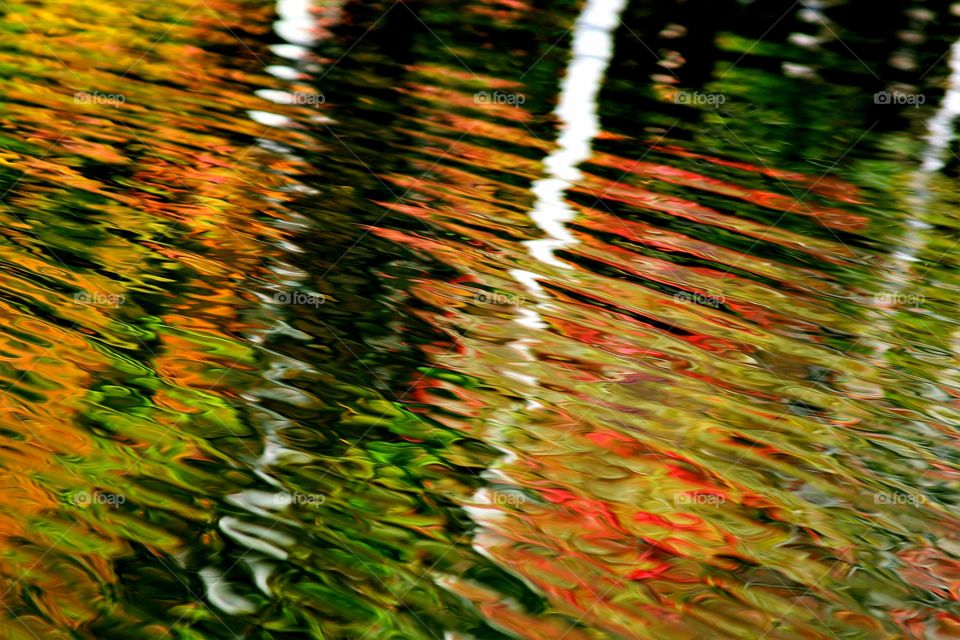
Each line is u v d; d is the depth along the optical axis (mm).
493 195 4988
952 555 3053
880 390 3799
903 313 4320
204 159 5055
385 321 3961
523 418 3506
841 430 3561
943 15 8391
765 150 5801
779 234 4898
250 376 3596
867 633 2754
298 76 6184
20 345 3625
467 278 4301
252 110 5645
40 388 3430
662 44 7305
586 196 5078
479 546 2967
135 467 3148
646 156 5574
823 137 6051
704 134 5922
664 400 3652
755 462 3381
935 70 7230
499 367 3756
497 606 2770
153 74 5973
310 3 7496
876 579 2939
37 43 6246
